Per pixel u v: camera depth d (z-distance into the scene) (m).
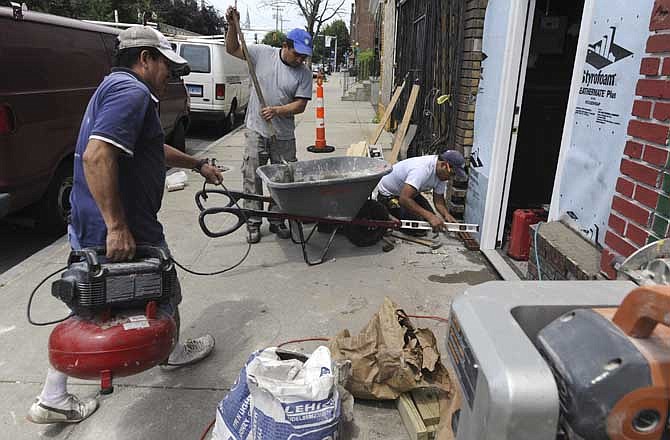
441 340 3.10
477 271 4.11
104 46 5.36
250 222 4.59
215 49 10.28
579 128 3.10
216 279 3.93
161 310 2.12
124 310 2.04
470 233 4.77
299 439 1.93
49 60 4.40
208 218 5.36
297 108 4.55
